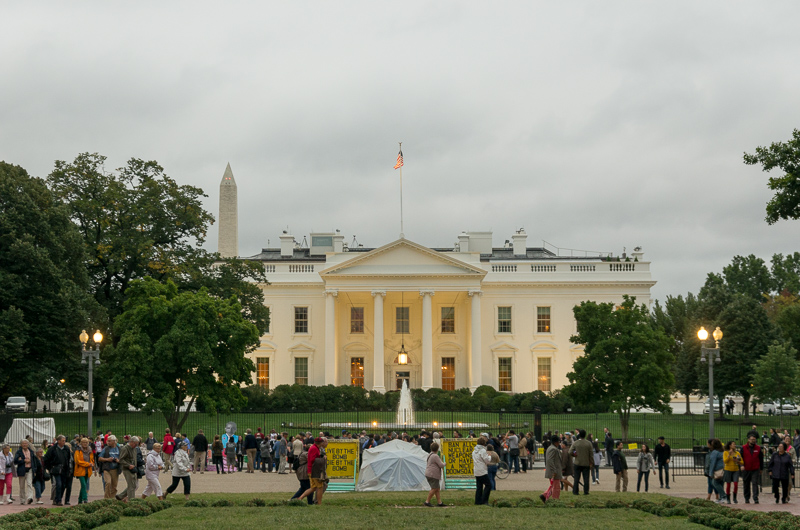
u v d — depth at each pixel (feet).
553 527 68.28
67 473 92.43
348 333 301.02
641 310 198.90
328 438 142.72
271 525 69.10
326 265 301.43
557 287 299.79
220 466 143.23
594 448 119.14
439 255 285.43
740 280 436.35
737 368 239.30
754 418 247.70
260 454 140.67
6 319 168.86
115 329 185.68
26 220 185.78
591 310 200.95
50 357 186.80
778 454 93.56
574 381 201.36
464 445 107.04
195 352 175.73
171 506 84.28
